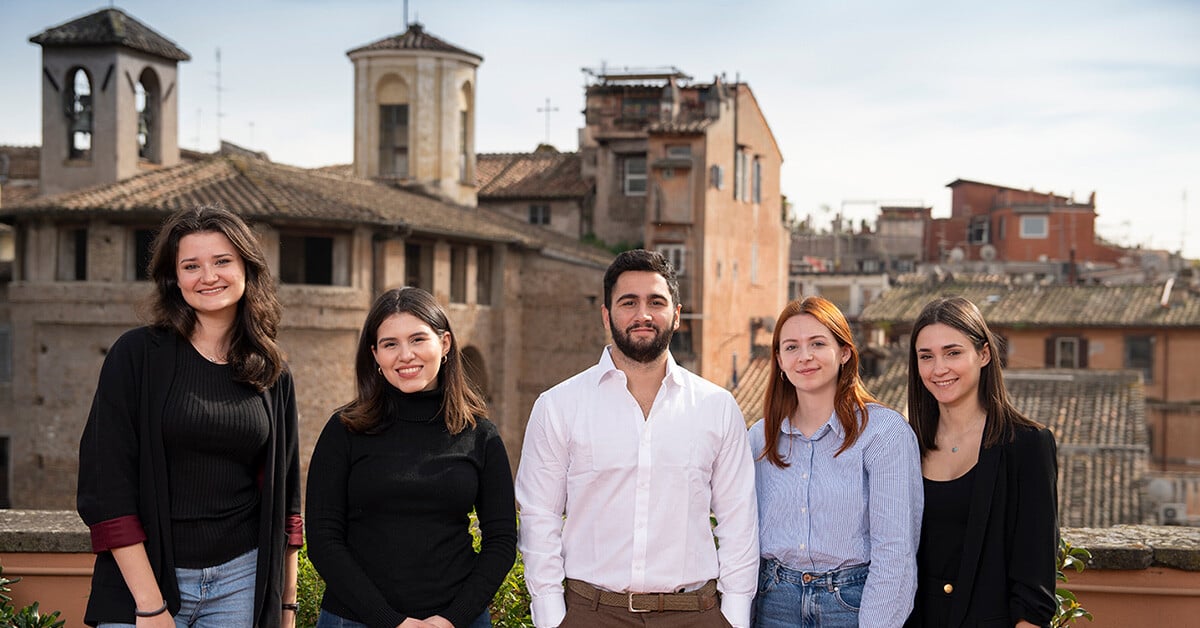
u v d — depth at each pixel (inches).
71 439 1186.6
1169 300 1523.1
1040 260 2292.1
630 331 194.2
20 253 1230.9
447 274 1347.2
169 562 181.8
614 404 197.9
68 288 1173.1
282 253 1212.5
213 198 1172.5
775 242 1824.6
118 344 185.3
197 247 185.2
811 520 196.1
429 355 192.5
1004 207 2454.5
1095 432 943.0
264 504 191.2
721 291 1549.0
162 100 1445.6
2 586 242.7
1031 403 1009.5
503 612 242.7
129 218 1161.4
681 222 1466.5
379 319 192.9
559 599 196.4
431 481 190.9
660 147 1489.9
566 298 1457.9
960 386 192.9
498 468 200.5
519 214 1752.0
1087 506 826.8
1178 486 864.9
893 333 1585.9
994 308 1567.4
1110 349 1501.0
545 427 199.9
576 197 1716.3
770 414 204.7
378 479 190.1
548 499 199.9
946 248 2549.2
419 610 189.6
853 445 195.6
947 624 191.2
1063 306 1553.9
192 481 184.7
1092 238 2409.0
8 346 1322.6
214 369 188.1
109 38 1370.6
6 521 259.0
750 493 199.8
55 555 250.2
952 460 195.6
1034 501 186.1
